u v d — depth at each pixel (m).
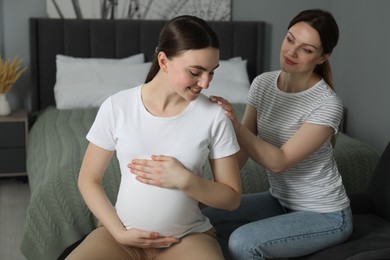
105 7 4.43
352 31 4.40
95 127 1.78
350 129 4.50
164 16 4.53
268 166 1.90
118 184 2.53
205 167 2.67
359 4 4.27
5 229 3.24
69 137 3.21
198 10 4.57
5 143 3.98
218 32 4.56
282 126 2.06
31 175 3.00
